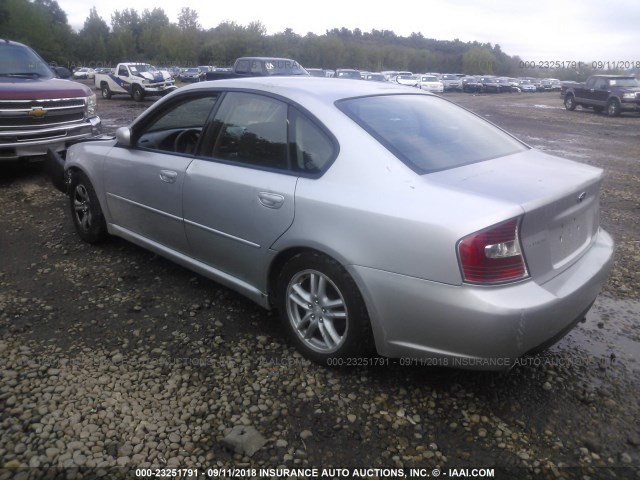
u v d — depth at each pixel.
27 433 2.54
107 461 2.39
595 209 3.23
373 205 2.73
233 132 3.57
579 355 3.33
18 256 4.68
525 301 2.48
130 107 20.81
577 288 2.75
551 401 2.87
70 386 2.89
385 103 3.45
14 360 3.11
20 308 3.73
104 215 4.71
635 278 4.56
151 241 4.28
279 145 3.28
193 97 3.93
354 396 2.88
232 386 2.95
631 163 10.66
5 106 7.01
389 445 2.54
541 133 15.76
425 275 2.56
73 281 4.19
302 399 2.85
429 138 3.22
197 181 3.63
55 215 5.90
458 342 2.55
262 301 3.44
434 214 2.56
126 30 96.94
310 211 2.96
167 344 3.34
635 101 22.17
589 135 15.50
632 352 3.38
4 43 8.34
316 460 2.44
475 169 3.00
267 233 3.20
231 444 2.48
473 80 49.28
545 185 2.80
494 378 3.06
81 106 8.03
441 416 2.74
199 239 3.75
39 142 7.36
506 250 2.48
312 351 3.15
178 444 2.51
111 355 3.20
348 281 2.86
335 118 3.09
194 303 3.87
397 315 2.70
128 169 4.25
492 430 2.65
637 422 2.72
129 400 2.80
